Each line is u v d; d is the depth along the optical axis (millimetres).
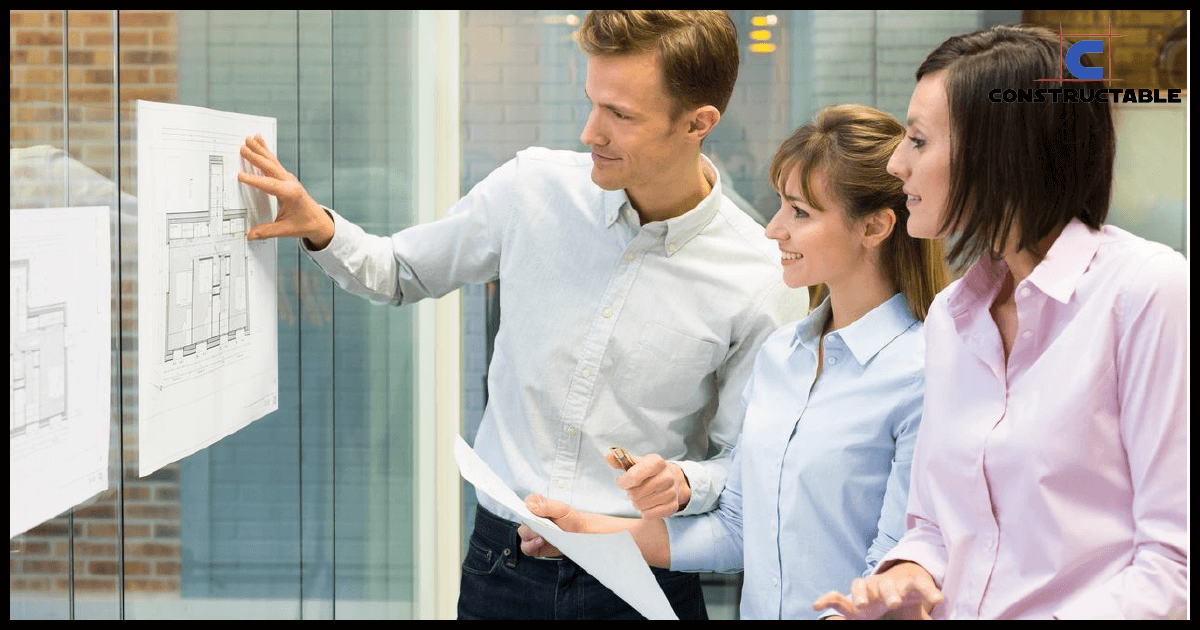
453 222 1519
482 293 2484
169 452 1014
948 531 1005
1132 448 896
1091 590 908
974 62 951
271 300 1312
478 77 2457
